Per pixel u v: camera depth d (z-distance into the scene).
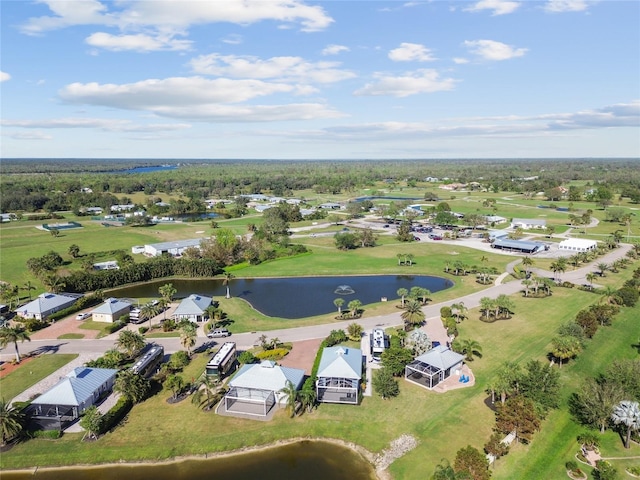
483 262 173.50
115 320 112.94
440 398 75.19
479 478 54.38
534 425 63.22
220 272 163.75
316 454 63.62
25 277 153.50
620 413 63.62
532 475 58.38
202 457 62.94
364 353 92.25
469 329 105.31
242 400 75.00
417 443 64.50
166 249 189.00
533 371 75.06
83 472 60.59
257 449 64.44
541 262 172.62
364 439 65.94
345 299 132.12
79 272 144.50
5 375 84.62
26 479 59.59
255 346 96.31
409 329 105.25
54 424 68.38
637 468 58.84
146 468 61.09
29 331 105.62
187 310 112.50
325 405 73.69
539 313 116.19
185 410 72.69
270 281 153.75
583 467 60.03
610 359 91.00
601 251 185.75
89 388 73.94
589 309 112.38
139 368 80.38
